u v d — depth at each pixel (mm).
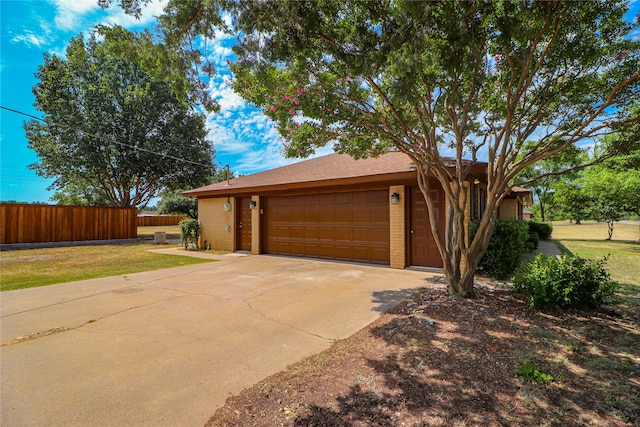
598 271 4305
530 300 4387
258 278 6691
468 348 3037
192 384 2562
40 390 2484
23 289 5809
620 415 2074
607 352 2975
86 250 12648
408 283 6066
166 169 20594
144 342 3402
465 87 4883
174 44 3535
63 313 4387
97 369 2816
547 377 2516
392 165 8000
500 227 6449
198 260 9570
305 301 4914
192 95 3979
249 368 2812
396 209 7801
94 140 18344
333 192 9188
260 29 3242
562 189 19500
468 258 4742
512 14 3246
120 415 2176
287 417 2107
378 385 2447
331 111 4309
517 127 4938
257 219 10797
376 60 3168
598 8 3795
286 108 4555
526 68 3691
